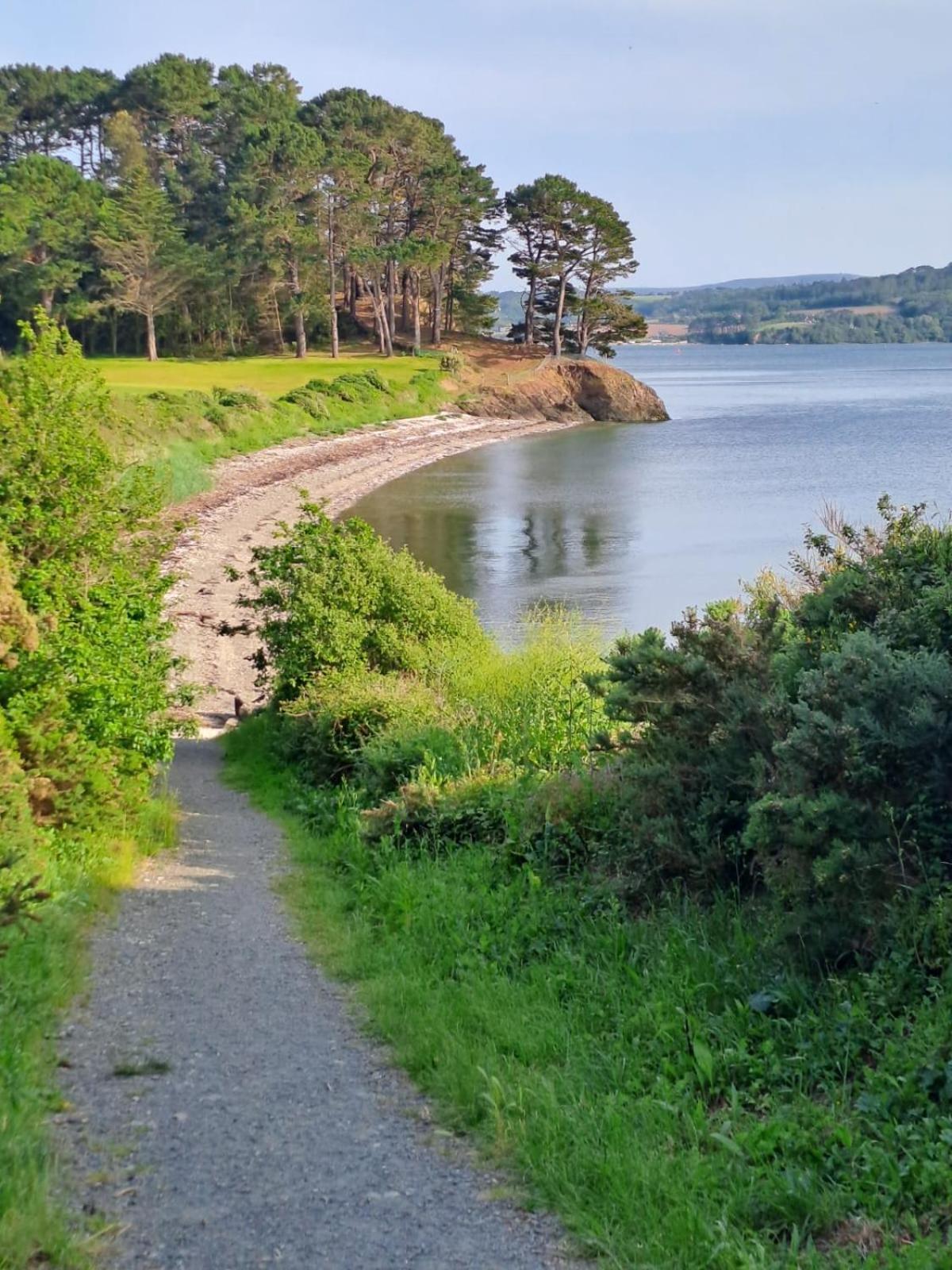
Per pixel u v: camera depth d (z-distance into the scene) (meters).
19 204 102.00
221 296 114.44
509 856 10.61
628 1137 5.46
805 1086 5.85
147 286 106.25
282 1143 5.79
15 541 16.44
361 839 12.55
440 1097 6.30
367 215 115.00
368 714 17.62
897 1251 4.45
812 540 11.25
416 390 103.56
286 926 10.15
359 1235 4.90
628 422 112.88
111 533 17.75
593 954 8.14
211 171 125.50
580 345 125.38
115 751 14.10
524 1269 4.64
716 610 14.06
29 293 101.50
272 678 23.27
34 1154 5.27
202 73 133.88
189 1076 6.67
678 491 66.19
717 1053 6.26
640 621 36.22
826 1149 5.24
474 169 129.25
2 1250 4.45
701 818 8.55
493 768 13.48
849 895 6.50
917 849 6.46
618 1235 4.79
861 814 6.58
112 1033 7.38
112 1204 5.13
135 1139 5.81
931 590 7.99
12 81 142.88
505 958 8.42
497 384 111.75
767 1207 4.88
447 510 60.00
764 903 7.85
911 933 6.18
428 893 10.07
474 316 134.00
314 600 21.83
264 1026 7.54
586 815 10.49
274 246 111.06
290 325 124.50
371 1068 6.82
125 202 105.12
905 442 90.12
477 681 18.98
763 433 99.94
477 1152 5.66
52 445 17.30
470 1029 7.13
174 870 12.46
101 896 10.62
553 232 123.19
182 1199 5.20
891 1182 4.86
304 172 112.38
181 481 59.97
